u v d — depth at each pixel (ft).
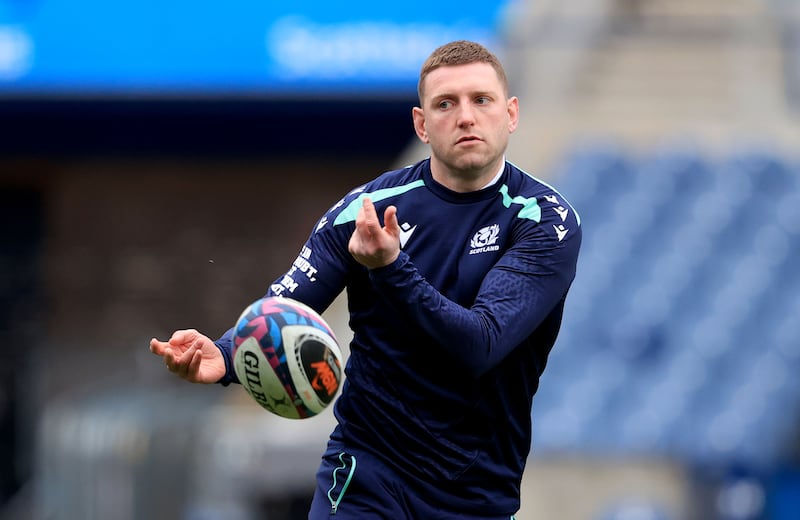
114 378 200.64
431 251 40.78
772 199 156.04
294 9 179.52
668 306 146.61
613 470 130.93
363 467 41.83
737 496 128.06
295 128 199.11
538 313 39.60
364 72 178.29
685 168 159.12
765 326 145.07
